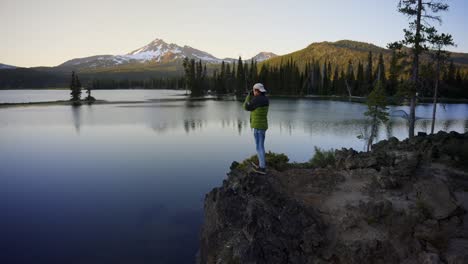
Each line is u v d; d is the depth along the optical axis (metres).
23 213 16.69
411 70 24.02
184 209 16.98
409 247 7.02
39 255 12.44
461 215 7.79
